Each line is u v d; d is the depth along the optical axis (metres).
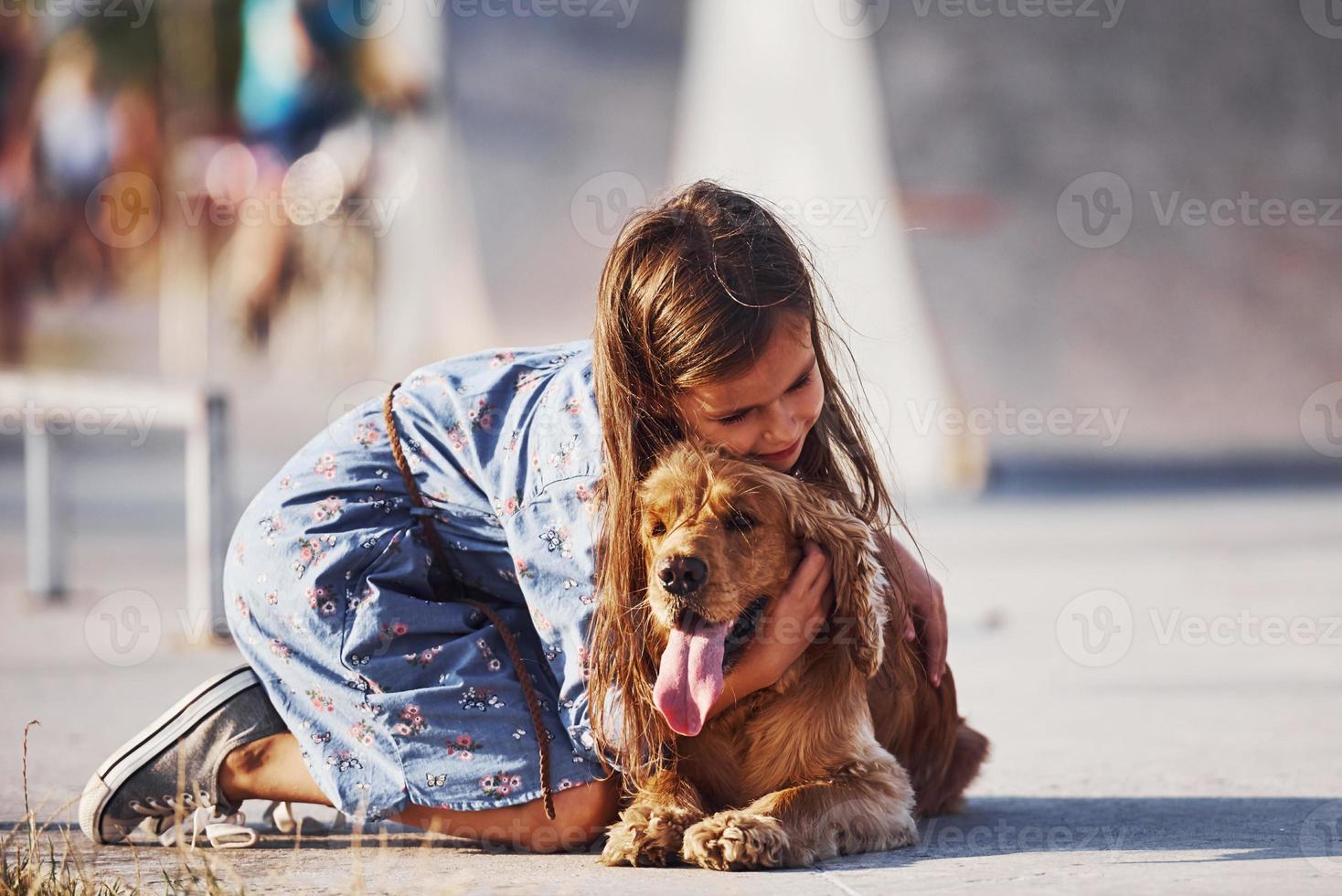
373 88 28.14
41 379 12.51
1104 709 8.44
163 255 30.62
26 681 9.13
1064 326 26.91
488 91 30.08
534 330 27.89
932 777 5.90
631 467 4.94
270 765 5.15
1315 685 9.12
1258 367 27.48
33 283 30.89
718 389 4.86
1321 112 31.02
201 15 28.98
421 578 5.22
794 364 4.93
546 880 4.56
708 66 26.81
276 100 28.47
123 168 30.59
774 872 4.68
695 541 4.85
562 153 29.61
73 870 4.75
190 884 4.48
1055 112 29.12
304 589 5.03
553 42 30.97
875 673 5.11
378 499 5.28
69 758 6.79
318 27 27.78
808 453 5.52
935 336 23.67
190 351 29.86
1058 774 6.67
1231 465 25.69
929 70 28.69
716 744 5.28
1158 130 29.77
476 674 5.01
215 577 10.59
